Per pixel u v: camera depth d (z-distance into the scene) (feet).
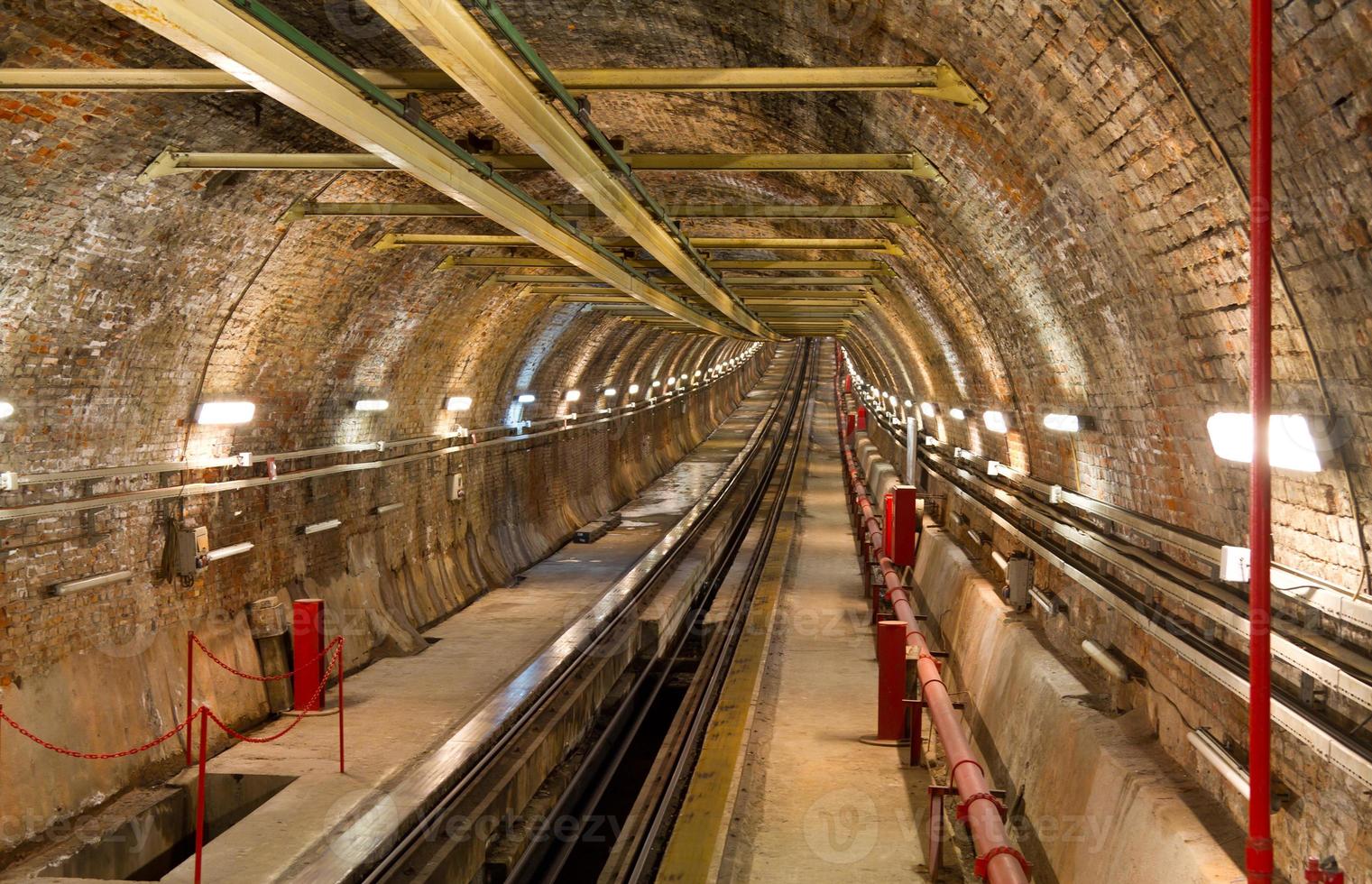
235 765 33.45
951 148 24.72
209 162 26.22
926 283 41.57
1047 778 26.08
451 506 61.36
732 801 27.55
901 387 83.61
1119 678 24.72
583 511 93.81
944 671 44.96
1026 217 24.31
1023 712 29.76
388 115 19.21
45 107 22.11
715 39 24.91
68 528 29.37
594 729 43.80
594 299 62.80
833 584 60.13
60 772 28.43
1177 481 21.62
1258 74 11.66
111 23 21.03
